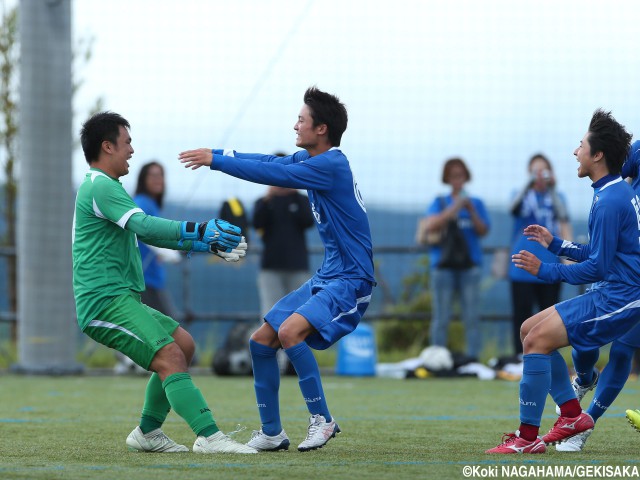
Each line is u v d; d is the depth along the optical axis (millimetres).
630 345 20906
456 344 53000
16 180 57781
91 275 19641
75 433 23797
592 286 20141
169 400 19656
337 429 20344
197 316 51750
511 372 44156
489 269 54875
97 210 19562
